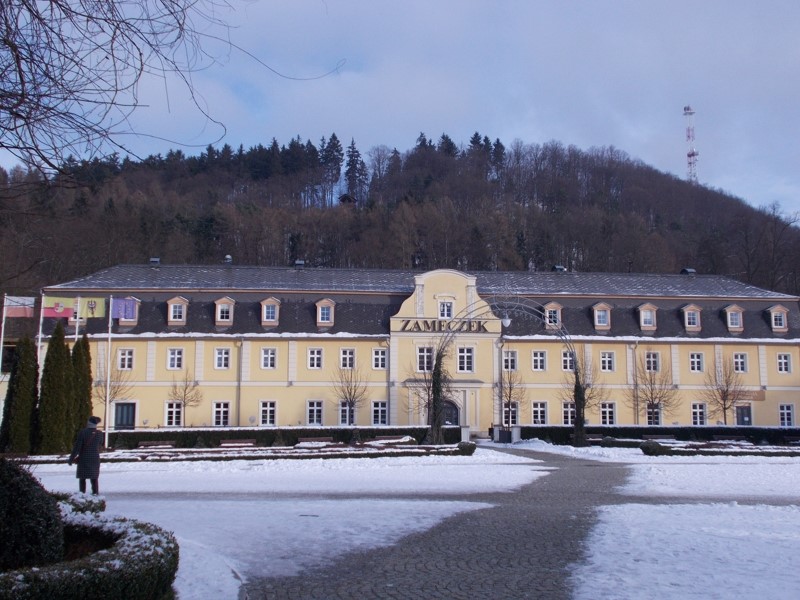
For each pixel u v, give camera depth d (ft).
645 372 203.51
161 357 191.83
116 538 33.65
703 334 207.41
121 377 188.03
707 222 391.86
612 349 204.95
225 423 192.54
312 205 412.57
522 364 203.21
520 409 201.67
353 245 344.08
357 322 200.34
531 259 347.15
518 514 59.67
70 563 26.71
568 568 40.14
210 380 192.65
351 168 451.53
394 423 195.42
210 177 398.42
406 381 196.75
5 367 186.09
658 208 406.00
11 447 125.90
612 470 101.86
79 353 139.13
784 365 207.00
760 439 176.86
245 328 195.93
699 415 205.05
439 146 490.90
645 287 217.15
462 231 343.46
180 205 325.21
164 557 29.99
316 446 135.95
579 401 159.12
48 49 24.29
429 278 202.18
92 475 67.67
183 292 197.36
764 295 215.10
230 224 331.57
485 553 44.45
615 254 336.90
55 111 24.48
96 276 199.31
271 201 402.72
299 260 219.20
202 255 315.17
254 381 194.08
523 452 142.72
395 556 43.57
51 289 190.39
